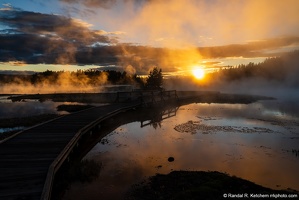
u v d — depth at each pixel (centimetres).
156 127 1909
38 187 675
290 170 1014
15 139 1142
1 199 609
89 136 1570
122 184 873
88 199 773
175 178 903
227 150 1291
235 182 851
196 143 1430
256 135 1638
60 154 925
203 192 761
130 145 1385
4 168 795
